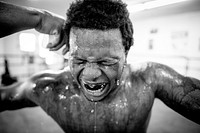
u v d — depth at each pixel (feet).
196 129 5.32
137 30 14.03
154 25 12.85
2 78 6.82
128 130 1.61
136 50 14.23
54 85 1.63
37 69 14.83
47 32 1.44
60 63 15.69
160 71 1.59
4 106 1.76
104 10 1.05
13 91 1.77
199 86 1.51
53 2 9.23
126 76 1.56
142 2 9.05
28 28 1.35
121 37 1.16
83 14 1.05
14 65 13.38
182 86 1.50
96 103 1.52
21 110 6.95
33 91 1.65
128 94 1.53
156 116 6.34
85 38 1.05
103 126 1.58
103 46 1.05
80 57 1.10
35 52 14.82
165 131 5.20
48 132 5.17
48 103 1.64
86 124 1.58
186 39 11.17
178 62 11.61
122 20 1.10
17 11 1.22
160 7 10.14
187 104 1.47
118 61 1.15
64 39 1.44
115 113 1.53
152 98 1.57
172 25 11.85
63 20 1.49
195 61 10.78
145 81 1.56
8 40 13.29
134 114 1.55
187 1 8.89
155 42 12.90
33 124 5.68
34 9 1.35
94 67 1.12
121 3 1.15
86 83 1.20
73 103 1.57
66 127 1.69
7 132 5.10
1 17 1.15
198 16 10.54
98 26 1.02
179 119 6.06
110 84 1.23
